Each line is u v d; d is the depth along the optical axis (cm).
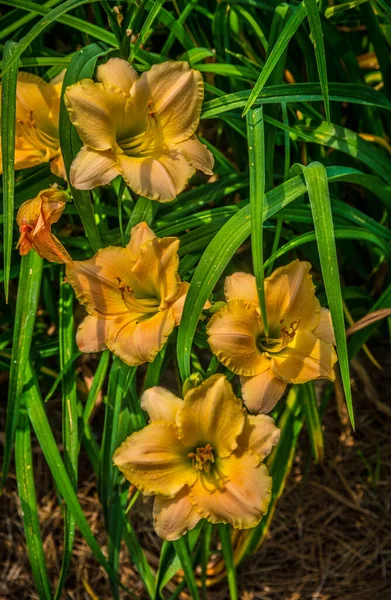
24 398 100
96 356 117
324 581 113
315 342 88
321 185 87
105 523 103
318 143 100
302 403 106
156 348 86
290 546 114
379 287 113
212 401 86
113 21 92
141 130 91
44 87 95
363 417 116
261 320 87
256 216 84
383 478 115
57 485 98
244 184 103
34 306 98
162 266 87
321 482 115
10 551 116
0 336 111
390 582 113
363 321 98
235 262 109
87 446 108
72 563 115
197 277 87
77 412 108
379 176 105
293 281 87
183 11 102
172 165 89
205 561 104
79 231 117
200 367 104
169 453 88
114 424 98
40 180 101
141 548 110
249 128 90
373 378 115
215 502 87
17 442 101
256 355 87
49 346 109
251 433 87
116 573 103
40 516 116
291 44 110
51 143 97
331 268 85
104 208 107
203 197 103
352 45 117
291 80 111
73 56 92
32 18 104
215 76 111
